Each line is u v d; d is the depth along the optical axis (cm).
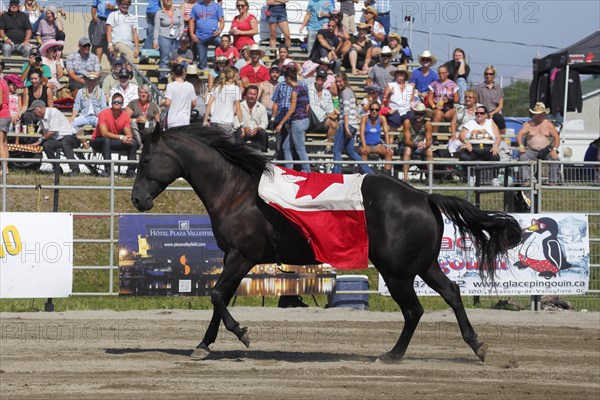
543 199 1655
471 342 1064
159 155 1073
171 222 1508
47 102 2041
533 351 1188
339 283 1583
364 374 1004
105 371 997
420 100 2188
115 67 2139
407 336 1070
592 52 2497
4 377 959
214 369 1018
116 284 1639
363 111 2102
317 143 2058
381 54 2239
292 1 2756
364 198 1041
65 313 1463
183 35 2295
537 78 2655
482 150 1988
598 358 1147
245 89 1881
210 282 1514
